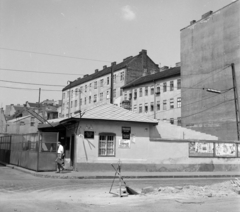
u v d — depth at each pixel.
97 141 22.75
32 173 20.97
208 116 47.66
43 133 21.97
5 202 10.24
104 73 78.19
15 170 24.52
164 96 58.09
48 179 18.34
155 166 24.19
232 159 26.81
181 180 19.48
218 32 47.66
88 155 22.42
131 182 17.72
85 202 10.74
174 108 55.50
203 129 48.25
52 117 102.94
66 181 17.50
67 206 9.76
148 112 61.81
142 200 11.09
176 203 10.26
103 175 20.02
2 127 76.62
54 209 9.18
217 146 26.48
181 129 28.94
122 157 23.34
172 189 13.08
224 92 42.38
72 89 95.69
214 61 47.84
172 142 25.00
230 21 45.75
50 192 13.23
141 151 23.97
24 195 12.20
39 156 21.70
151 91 61.66
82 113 22.67
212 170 25.98
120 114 23.73
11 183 15.77
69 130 24.94
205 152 25.98
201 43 50.72
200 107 49.38
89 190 14.00
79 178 19.30
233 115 43.41
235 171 26.52
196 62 51.25
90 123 22.75
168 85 57.56
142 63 72.25
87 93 85.94
